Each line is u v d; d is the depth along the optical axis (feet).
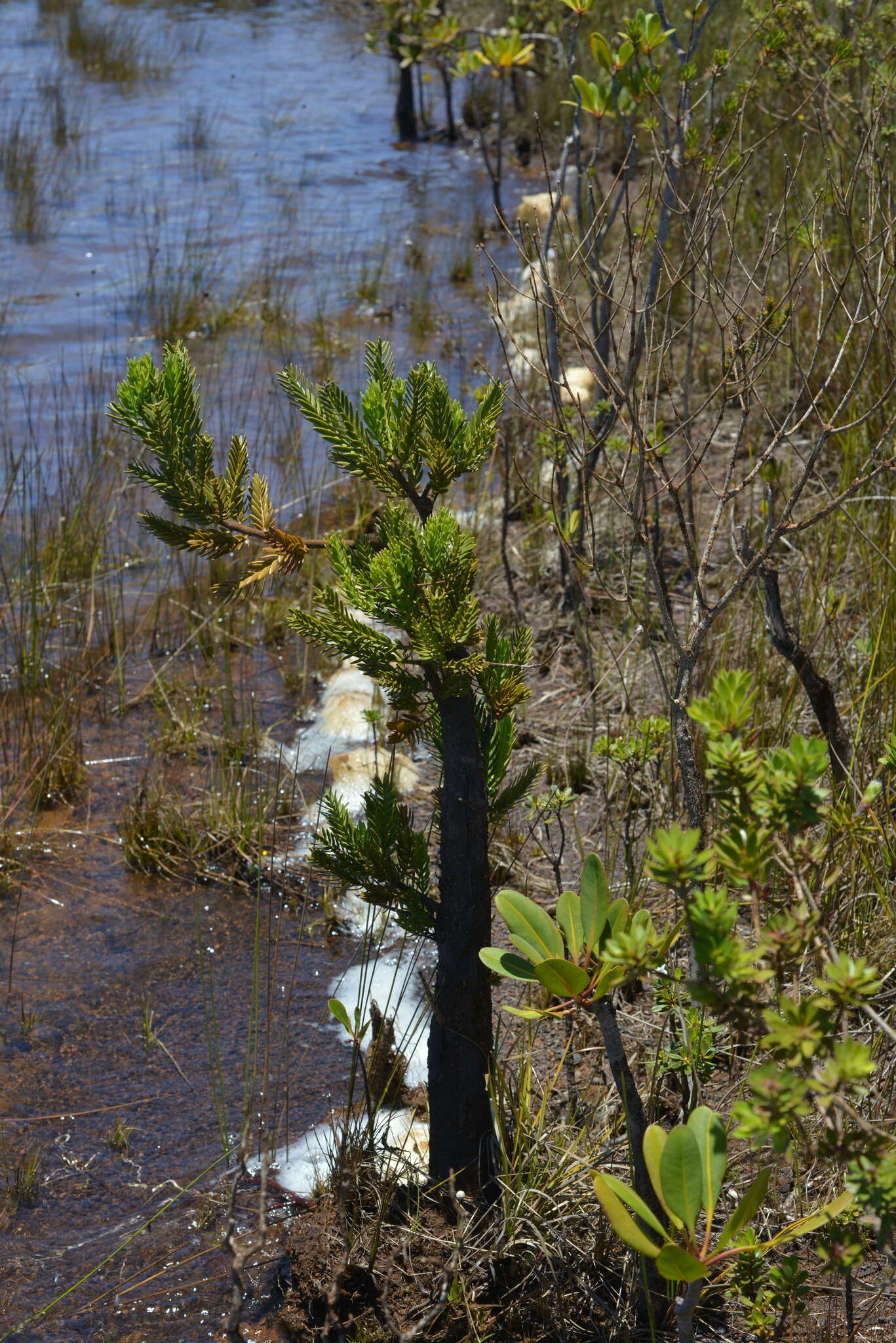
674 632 8.36
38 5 65.82
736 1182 8.59
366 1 66.64
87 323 30.01
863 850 9.47
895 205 13.25
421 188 40.45
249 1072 10.48
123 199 39.27
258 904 10.97
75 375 26.91
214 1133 10.26
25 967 12.24
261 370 27.32
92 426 22.77
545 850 12.81
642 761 10.58
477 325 29.71
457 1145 8.59
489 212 37.86
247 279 32.86
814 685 9.91
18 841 14.01
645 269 21.01
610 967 6.57
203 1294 8.79
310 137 46.06
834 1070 4.50
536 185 39.60
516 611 17.17
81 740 15.47
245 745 15.60
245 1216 9.43
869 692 10.93
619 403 9.84
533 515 19.35
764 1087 4.59
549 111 41.45
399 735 8.00
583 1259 8.29
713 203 10.94
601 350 15.97
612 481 10.13
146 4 67.72
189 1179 9.82
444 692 7.48
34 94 50.49
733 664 13.43
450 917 8.18
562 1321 7.98
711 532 8.83
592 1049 9.82
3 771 15.07
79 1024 11.51
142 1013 11.64
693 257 10.53
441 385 7.57
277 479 21.99
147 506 21.65
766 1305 6.79
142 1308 8.70
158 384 6.89
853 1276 7.99
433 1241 8.47
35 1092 10.73
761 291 10.32
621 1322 7.88
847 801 9.89
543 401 22.75
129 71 53.72
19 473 22.21
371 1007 10.37
